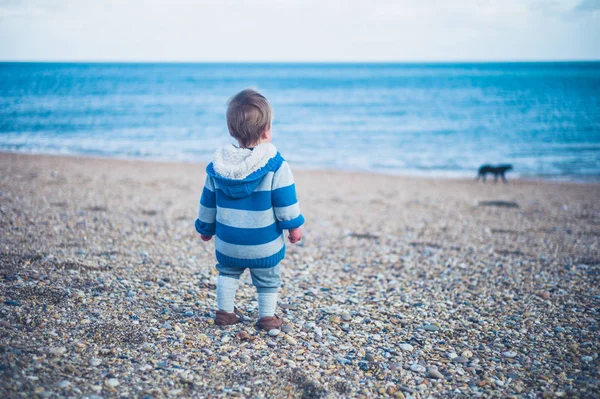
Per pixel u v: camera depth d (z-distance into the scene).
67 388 2.16
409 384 2.57
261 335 3.05
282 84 85.19
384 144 24.88
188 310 3.40
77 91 62.50
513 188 14.75
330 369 2.68
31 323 2.82
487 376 2.68
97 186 10.88
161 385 2.33
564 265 5.57
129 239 5.87
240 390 2.36
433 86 80.56
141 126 30.02
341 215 9.25
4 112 35.94
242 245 2.81
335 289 4.39
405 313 3.74
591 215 9.76
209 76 117.69
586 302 4.11
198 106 43.47
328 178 15.86
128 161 17.89
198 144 23.58
